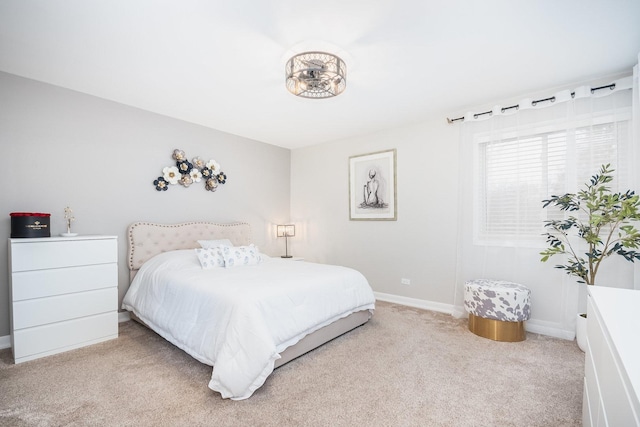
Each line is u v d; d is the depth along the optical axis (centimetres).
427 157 371
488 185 317
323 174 482
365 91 288
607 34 198
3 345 249
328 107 331
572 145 268
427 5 169
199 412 165
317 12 175
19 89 261
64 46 212
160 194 355
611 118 254
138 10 173
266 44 209
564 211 274
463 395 182
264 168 482
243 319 191
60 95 282
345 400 177
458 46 212
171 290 254
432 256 365
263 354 180
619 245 228
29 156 266
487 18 181
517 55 225
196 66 240
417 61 233
